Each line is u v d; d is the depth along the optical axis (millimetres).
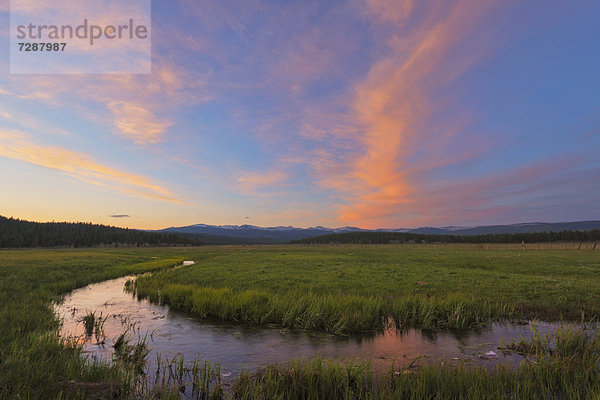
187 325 12094
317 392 6121
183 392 6445
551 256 41188
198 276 25406
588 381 6254
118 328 11633
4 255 51406
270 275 24016
